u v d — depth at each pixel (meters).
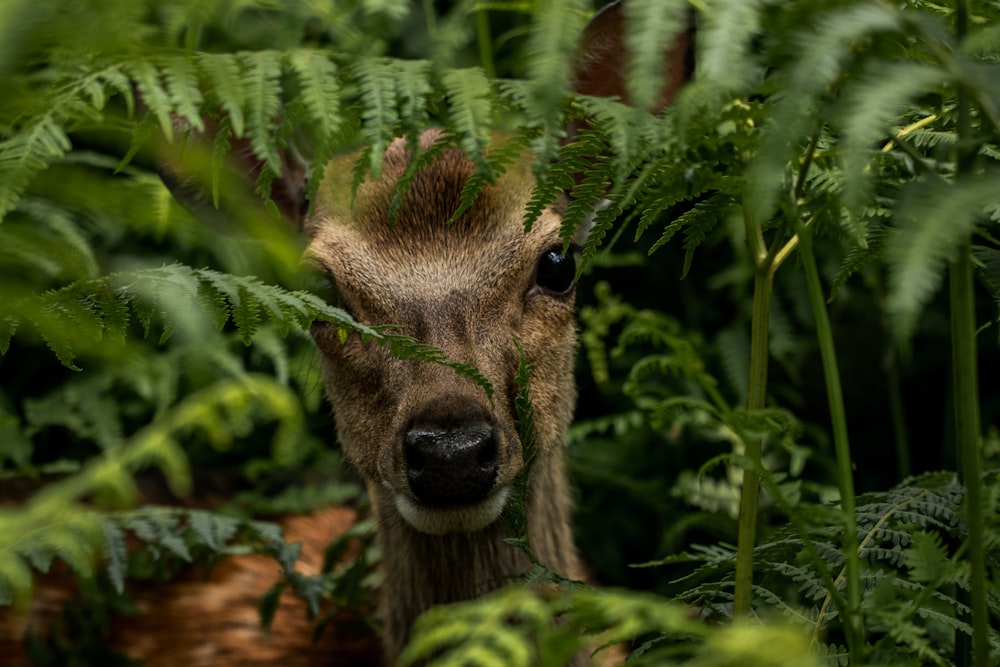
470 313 6.55
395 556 7.50
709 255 10.48
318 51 4.29
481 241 6.72
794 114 3.22
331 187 7.00
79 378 8.72
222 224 7.16
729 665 2.88
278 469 10.23
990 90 3.14
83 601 8.05
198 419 5.95
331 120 4.00
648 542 9.87
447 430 6.06
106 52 3.84
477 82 4.10
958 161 3.69
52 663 7.43
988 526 4.04
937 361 10.26
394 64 4.18
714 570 4.85
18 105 4.30
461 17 6.29
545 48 3.35
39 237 4.73
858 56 3.57
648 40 3.21
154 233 8.34
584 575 8.76
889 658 3.85
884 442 10.77
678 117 3.68
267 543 7.94
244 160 7.38
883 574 4.40
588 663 7.00
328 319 4.76
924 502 4.65
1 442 8.23
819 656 4.07
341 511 10.34
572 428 9.31
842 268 4.48
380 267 6.67
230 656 8.04
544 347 6.92
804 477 9.98
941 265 3.09
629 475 9.73
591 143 4.43
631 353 10.23
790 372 9.75
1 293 4.32
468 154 3.92
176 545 6.41
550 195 4.49
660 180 4.29
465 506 6.19
